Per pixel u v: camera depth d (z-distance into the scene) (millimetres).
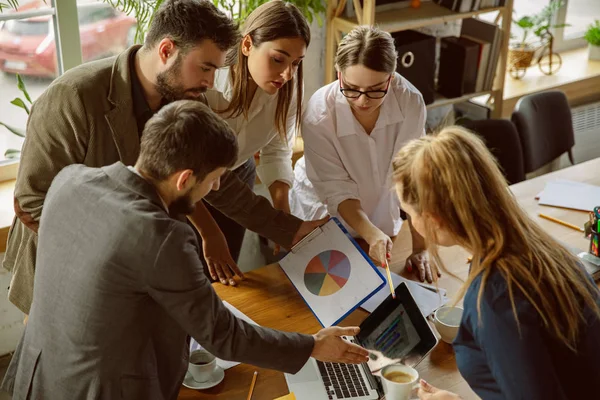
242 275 2264
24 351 1687
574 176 2938
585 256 2295
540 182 2883
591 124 4465
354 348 1770
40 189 1927
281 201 2588
